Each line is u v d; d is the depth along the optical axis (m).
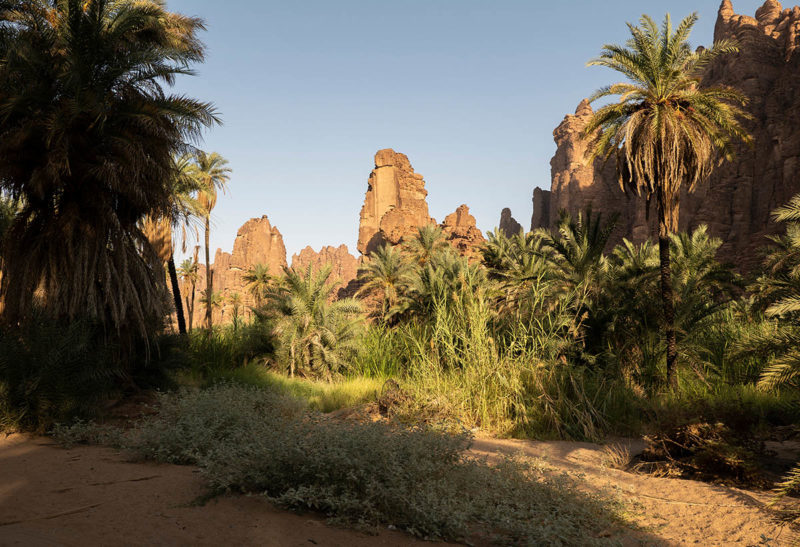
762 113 81.88
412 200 172.62
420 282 25.91
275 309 21.78
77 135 10.67
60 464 5.12
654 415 9.80
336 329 20.86
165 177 11.94
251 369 19.16
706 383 14.66
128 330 11.52
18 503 3.60
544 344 11.97
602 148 15.40
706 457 6.32
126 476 4.68
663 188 14.51
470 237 123.50
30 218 11.29
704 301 17.48
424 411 10.05
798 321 8.42
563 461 7.33
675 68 14.36
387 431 5.02
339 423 5.53
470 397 10.85
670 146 14.00
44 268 10.44
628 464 7.32
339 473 4.06
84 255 10.54
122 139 10.77
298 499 3.79
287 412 8.40
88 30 10.80
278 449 4.30
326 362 20.25
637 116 14.31
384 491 3.79
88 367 8.32
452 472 4.87
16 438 6.58
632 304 16.95
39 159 10.52
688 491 5.66
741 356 8.55
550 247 19.11
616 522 4.45
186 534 3.18
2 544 2.69
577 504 4.53
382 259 36.41
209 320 28.31
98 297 10.94
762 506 5.00
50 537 2.90
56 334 8.47
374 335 21.95
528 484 4.87
